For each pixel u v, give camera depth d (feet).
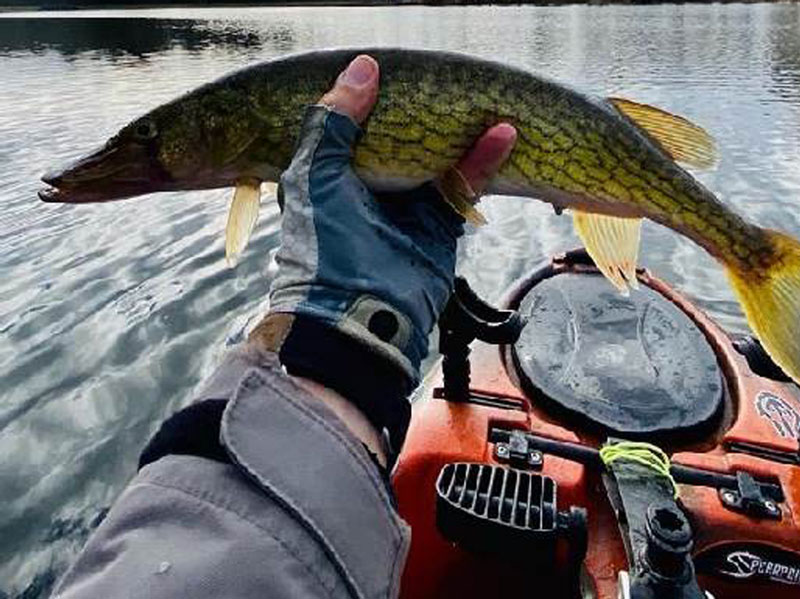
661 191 2.17
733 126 12.32
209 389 0.95
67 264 7.26
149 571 0.72
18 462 4.48
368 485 0.90
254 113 2.01
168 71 21.27
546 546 1.88
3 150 11.50
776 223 7.95
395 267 1.29
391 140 1.87
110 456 4.53
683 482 2.17
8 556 3.78
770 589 2.09
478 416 2.45
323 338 1.10
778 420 2.44
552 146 2.03
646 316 2.94
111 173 2.12
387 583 0.87
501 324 2.34
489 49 26.16
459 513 1.92
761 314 2.28
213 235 7.97
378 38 32.78
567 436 2.36
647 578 1.65
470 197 1.86
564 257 3.50
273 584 0.75
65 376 5.35
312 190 1.35
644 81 17.44
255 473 0.82
